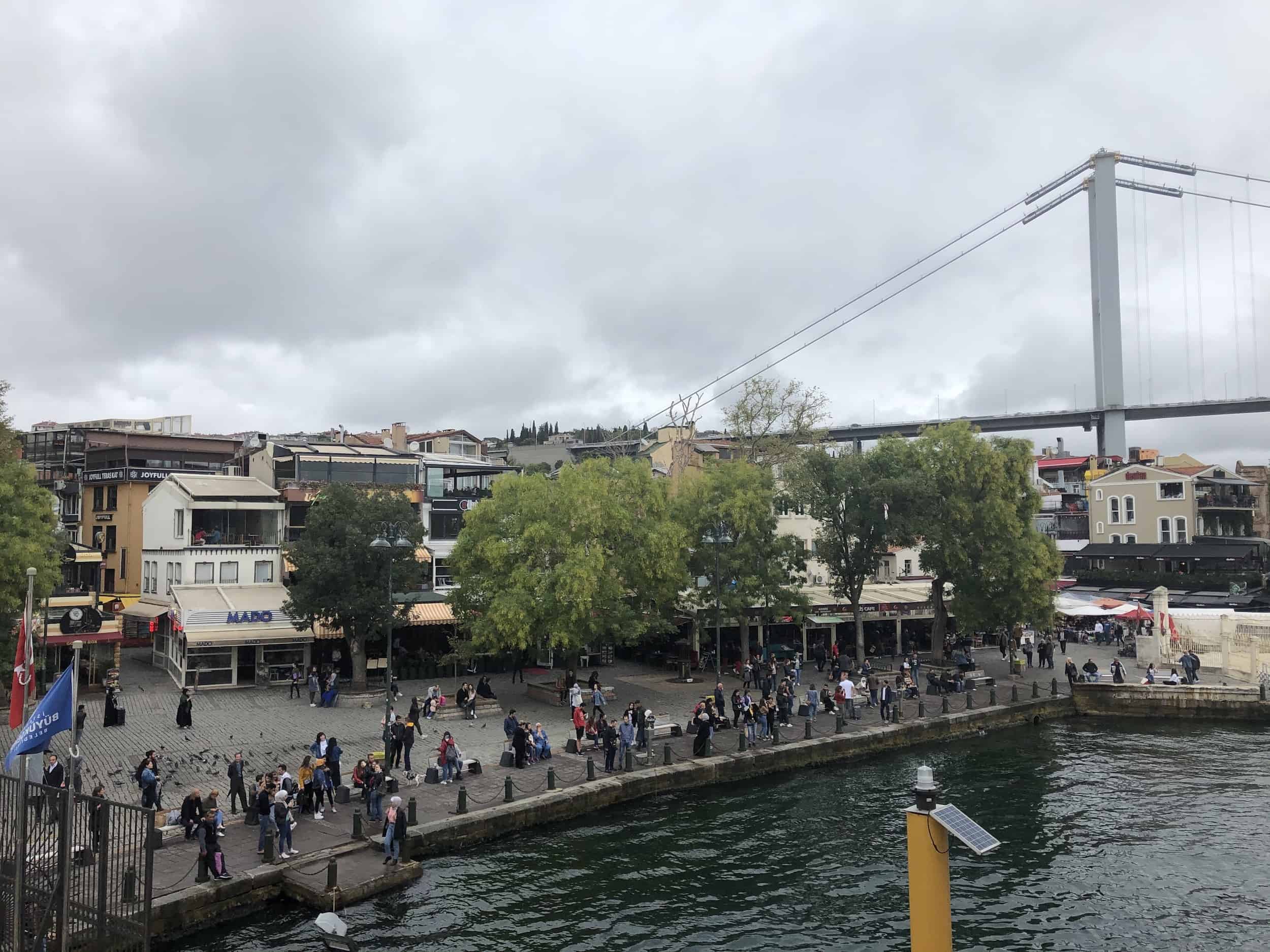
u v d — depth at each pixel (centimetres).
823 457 6016
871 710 4794
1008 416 18112
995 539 5847
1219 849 2959
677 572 5062
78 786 2761
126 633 6206
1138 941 2311
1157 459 11756
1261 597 7700
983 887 2666
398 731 3378
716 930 2330
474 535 4794
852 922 2380
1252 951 2255
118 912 1873
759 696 4988
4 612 3778
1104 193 16275
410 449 9338
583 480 4878
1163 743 4525
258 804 2697
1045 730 4847
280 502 5884
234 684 4978
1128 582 8788
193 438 7225
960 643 6906
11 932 1880
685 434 8769
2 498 3903
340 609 4644
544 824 3123
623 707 4656
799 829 3131
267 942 2219
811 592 6675
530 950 2202
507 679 5484
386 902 2450
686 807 3375
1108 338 16362
